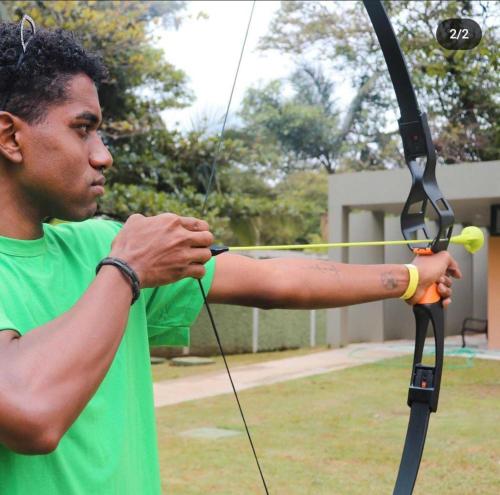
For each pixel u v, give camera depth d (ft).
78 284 3.21
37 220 3.14
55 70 2.94
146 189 22.36
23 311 2.94
